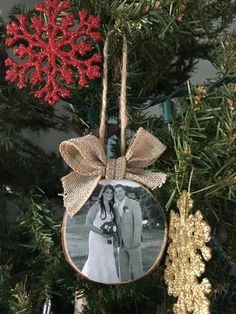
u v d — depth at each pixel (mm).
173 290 446
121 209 457
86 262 457
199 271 416
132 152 460
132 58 543
